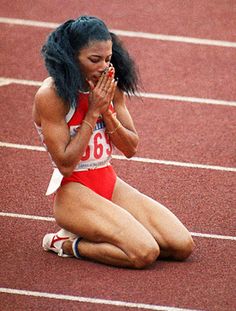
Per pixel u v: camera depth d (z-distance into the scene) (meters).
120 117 18.56
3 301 17.00
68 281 17.61
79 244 18.25
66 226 18.16
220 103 26.39
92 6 31.83
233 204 21.19
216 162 23.25
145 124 24.98
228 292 17.55
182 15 31.55
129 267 18.09
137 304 16.98
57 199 18.28
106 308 16.83
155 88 26.94
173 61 28.61
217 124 25.22
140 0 32.34
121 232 17.81
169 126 24.94
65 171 17.70
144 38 29.94
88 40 17.16
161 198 21.34
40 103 17.48
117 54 18.06
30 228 19.73
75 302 17.00
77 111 17.72
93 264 18.25
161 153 23.53
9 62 28.14
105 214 17.92
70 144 17.56
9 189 21.39
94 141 18.08
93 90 17.52
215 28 30.88
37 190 21.41
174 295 17.31
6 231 19.55
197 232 19.91
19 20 30.77
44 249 18.77
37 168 22.48
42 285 17.48
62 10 31.52
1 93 26.36
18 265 18.16
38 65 28.09
